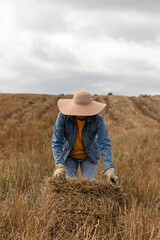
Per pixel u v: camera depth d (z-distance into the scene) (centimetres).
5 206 322
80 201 288
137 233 269
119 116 2036
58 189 295
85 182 295
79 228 266
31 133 1071
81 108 312
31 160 597
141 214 302
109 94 3616
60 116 330
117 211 298
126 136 1094
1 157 657
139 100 3147
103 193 295
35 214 292
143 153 755
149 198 399
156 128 1546
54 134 343
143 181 452
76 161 366
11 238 271
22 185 427
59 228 283
